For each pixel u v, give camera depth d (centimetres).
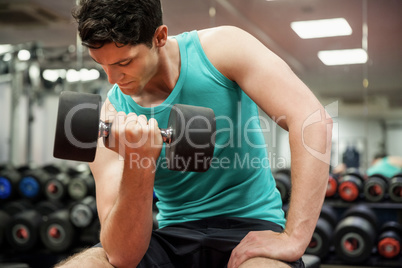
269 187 129
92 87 470
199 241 118
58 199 407
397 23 396
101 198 113
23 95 515
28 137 510
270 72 106
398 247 323
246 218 122
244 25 422
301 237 99
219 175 121
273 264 95
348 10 407
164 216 131
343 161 388
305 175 100
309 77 409
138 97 119
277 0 419
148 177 95
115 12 91
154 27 98
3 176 416
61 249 362
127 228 101
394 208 347
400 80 388
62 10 489
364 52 400
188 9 422
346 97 397
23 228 369
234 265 102
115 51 94
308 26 413
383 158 381
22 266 229
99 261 105
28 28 521
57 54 490
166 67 110
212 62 113
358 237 317
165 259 118
